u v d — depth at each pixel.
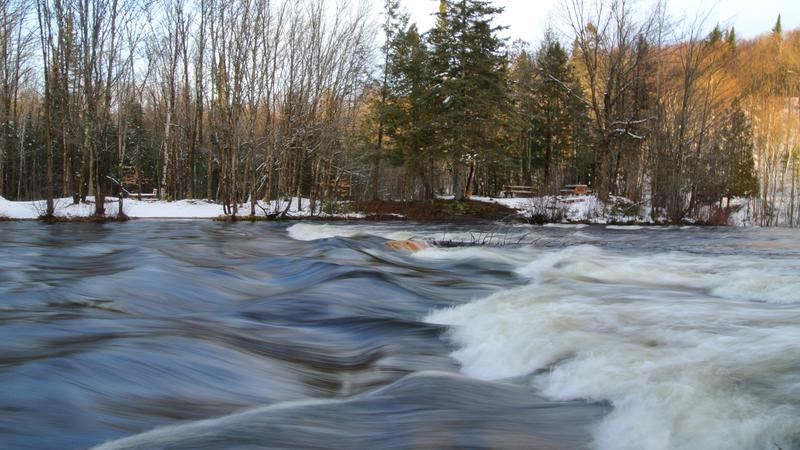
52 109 30.16
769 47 59.75
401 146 34.50
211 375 4.84
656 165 30.83
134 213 29.80
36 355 4.98
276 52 32.84
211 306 8.20
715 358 4.70
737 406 3.61
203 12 36.47
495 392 4.43
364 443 3.45
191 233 20.75
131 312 7.41
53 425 3.71
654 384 4.11
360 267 10.94
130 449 3.39
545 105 45.50
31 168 56.16
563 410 3.98
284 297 8.46
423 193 41.03
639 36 32.38
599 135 33.62
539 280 10.52
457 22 32.31
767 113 52.97
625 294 8.44
